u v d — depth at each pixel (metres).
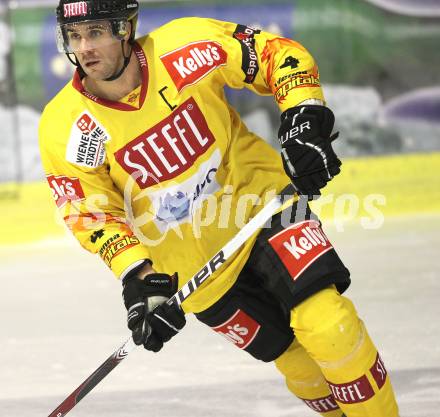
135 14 8.43
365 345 8.12
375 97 28.27
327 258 8.34
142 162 8.64
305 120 8.27
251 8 27.80
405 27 28.33
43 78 26.95
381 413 8.23
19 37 26.80
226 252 8.27
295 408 10.71
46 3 26.91
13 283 20.06
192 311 9.11
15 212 26.06
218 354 13.39
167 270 9.23
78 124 8.54
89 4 8.11
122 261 8.58
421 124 28.39
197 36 8.70
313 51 28.14
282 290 8.38
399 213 26.38
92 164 8.61
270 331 9.07
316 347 8.13
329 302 8.15
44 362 13.75
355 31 28.20
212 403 11.12
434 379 11.45
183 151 8.68
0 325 16.31
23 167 26.66
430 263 19.00
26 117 26.86
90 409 11.24
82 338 15.07
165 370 12.75
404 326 14.25
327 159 8.15
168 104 8.55
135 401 11.43
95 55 8.22
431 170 27.92
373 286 17.22
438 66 28.38
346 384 8.15
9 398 11.96
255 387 11.65
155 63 8.54
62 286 19.39
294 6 28.00
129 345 8.30
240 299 8.98
